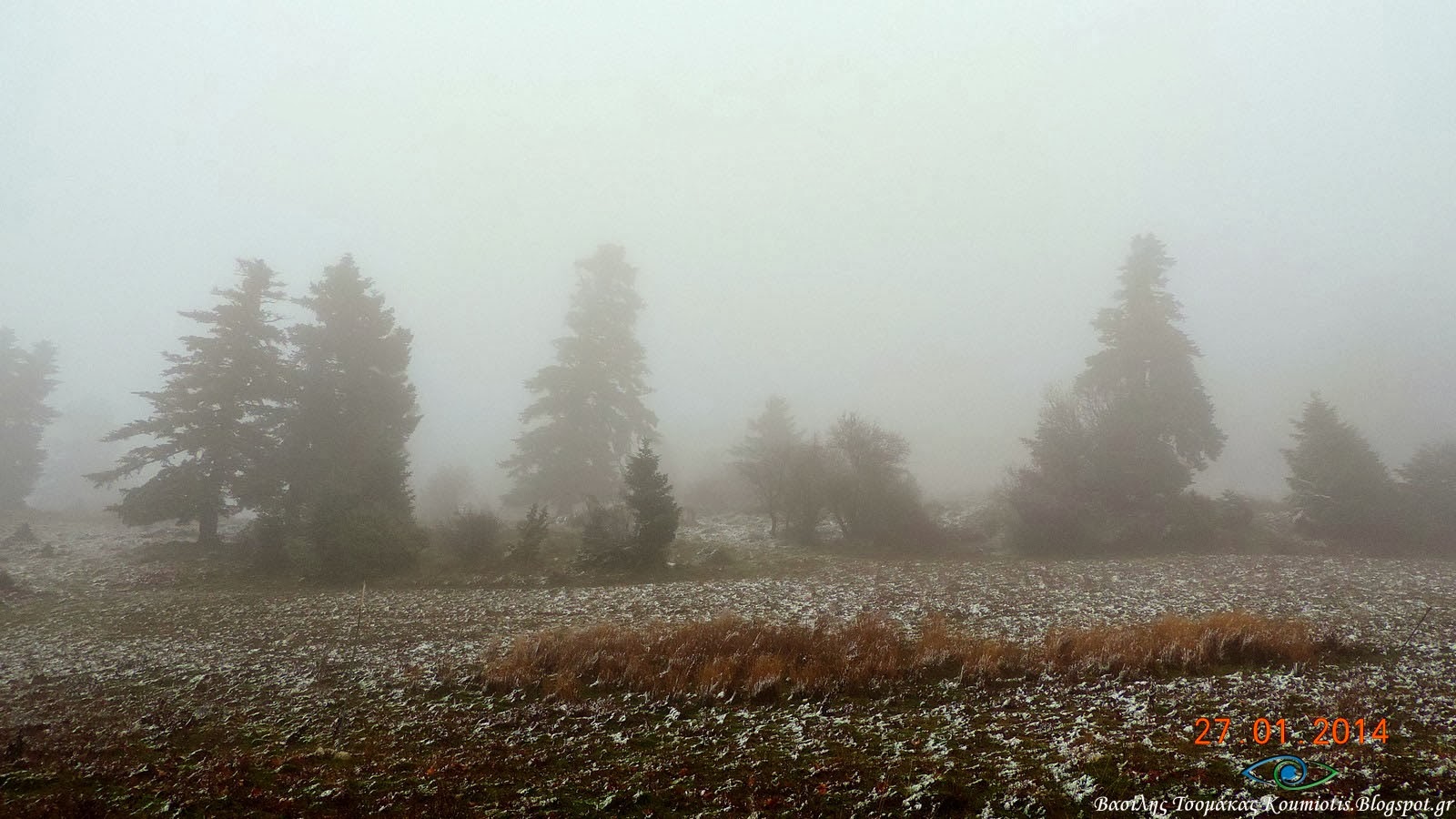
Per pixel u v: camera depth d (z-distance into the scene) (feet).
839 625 52.49
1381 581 74.95
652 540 88.02
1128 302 130.72
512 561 88.84
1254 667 39.50
